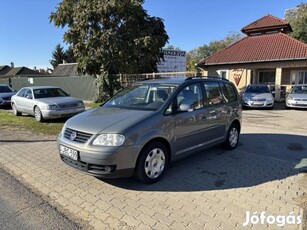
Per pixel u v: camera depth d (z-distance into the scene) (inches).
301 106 568.7
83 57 708.7
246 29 1002.7
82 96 839.1
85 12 679.7
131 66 711.1
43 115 408.2
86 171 157.8
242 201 147.6
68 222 128.0
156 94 191.2
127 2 687.1
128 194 155.8
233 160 217.0
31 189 164.1
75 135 163.0
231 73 893.2
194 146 198.5
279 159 220.8
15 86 1060.5
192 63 2074.3
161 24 739.4
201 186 166.7
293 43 840.3
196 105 200.1
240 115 255.6
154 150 167.5
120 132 152.9
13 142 278.5
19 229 122.5
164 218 130.3
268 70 905.5
